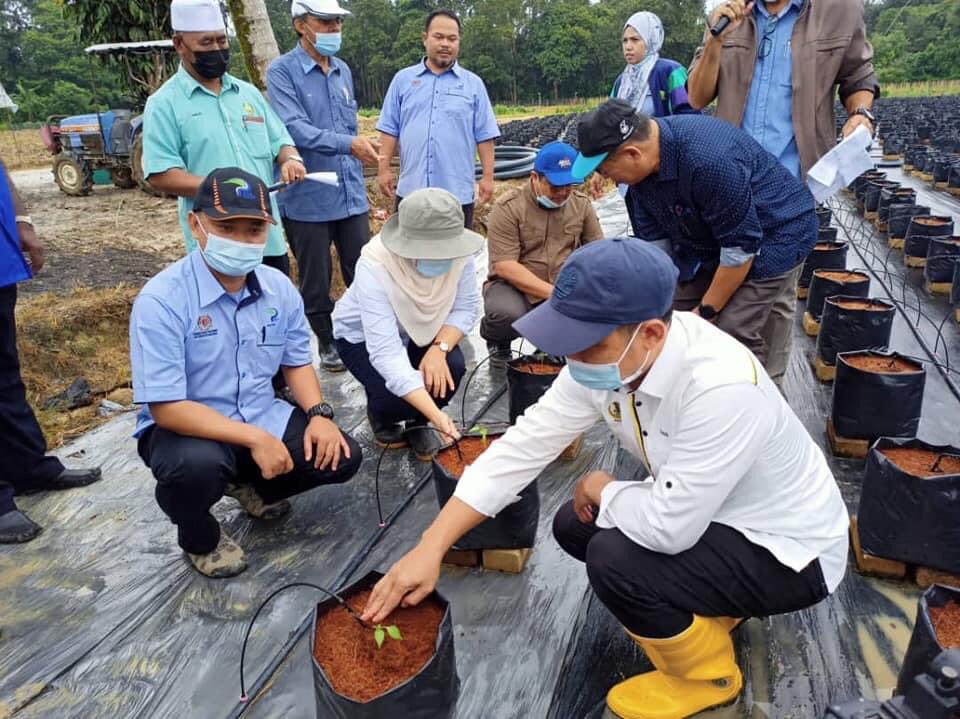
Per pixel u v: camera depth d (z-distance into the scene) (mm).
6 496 2693
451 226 2664
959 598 1686
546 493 2885
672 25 50188
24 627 2236
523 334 1487
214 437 2264
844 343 3643
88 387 4324
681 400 1551
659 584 1641
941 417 3340
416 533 2654
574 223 3840
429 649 1637
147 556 2570
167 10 10547
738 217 2457
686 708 1762
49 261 6215
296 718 1872
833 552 1663
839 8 2857
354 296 2988
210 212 2135
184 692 1976
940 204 9078
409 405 3051
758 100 3068
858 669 1916
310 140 3738
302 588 2373
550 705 1860
